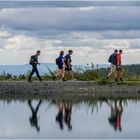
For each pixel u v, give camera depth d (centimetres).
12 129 3672
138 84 6925
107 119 4194
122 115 4444
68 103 5459
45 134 3478
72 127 3772
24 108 4953
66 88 6719
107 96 6366
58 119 4194
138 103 5438
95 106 5153
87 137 3375
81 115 4456
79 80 7362
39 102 5566
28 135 3441
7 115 4428
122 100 5803
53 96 6359
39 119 4188
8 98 6078
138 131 3584
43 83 6719
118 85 6894
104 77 7469
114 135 3441
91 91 6775
